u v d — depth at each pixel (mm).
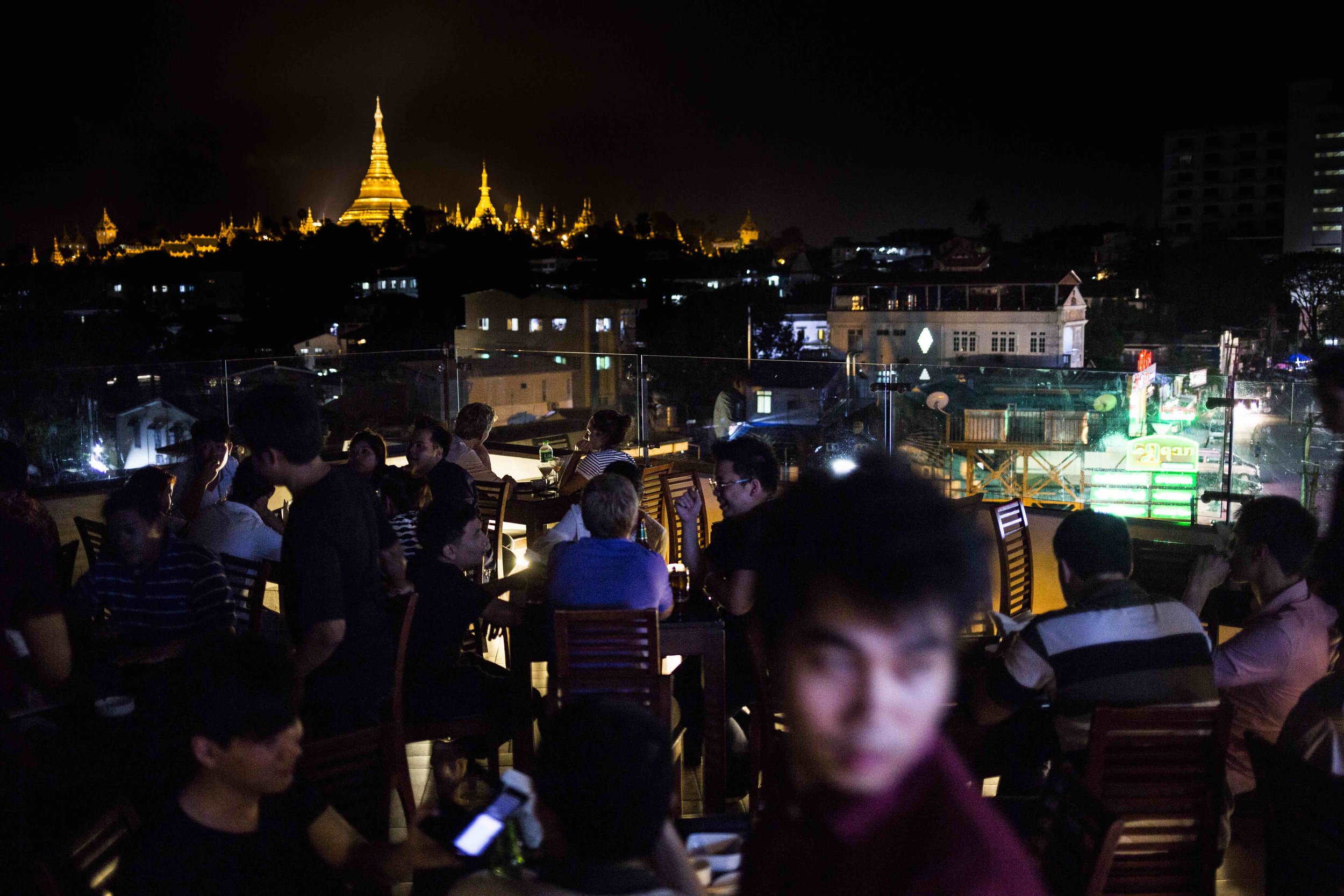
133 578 3412
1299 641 3016
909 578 767
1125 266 78000
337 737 2490
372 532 3043
